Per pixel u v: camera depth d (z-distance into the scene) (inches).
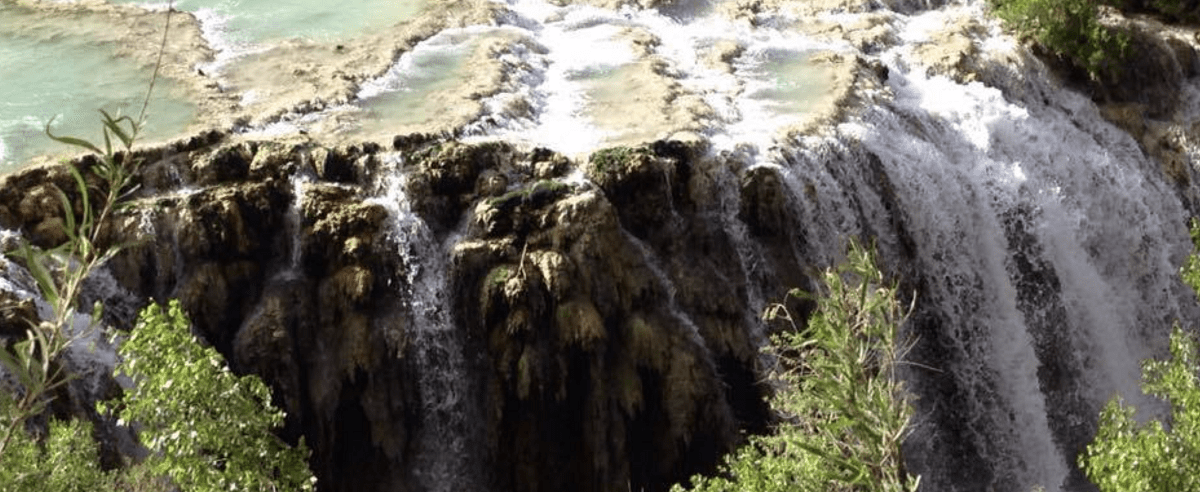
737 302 906.1
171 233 834.2
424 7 1173.1
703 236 914.7
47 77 1022.4
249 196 856.9
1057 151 1100.5
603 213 871.7
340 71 1039.0
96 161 859.4
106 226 824.9
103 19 1125.7
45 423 740.7
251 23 1139.3
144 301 826.8
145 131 927.7
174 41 1091.3
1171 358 1122.0
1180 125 1197.7
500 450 852.6
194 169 874.8
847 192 970.1
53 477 502.0
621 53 1102.4
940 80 1119.0
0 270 791.7
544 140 945.5
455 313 857.5
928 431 976.9
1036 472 1012.5
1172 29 1249.4
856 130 994.7
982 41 1186.6
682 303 891.4
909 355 980.6
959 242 1019.3
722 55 1107.9
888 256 981.8
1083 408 1058.7
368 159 887.7
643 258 889.5
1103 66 1187.3
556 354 845.8
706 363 882.8
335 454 840.9
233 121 940.0
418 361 847.7
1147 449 554.9
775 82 1067.3
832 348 423.2
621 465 861.8
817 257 940.6
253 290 844.6
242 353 821.9
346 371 830.5
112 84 1010.1
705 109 999.6
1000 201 1043.3
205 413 496.4
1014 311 1026.1
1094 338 1072.8
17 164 884.6
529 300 844.6
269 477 519.5
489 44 1099.9
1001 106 1095.0
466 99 994.1
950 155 1059.3
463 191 887.1
